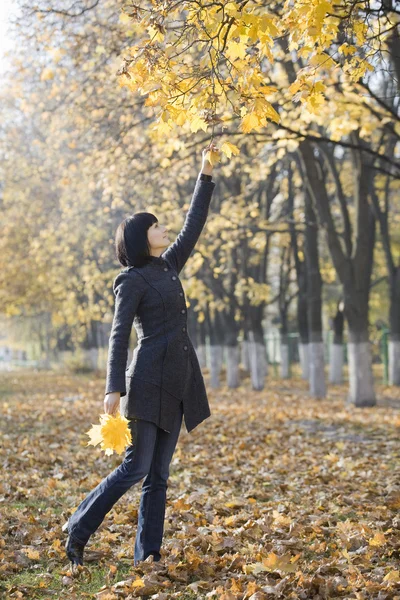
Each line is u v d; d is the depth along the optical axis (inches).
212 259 900.0
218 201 933.8
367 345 661.3
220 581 165.3
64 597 157.1
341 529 207.2
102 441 159.3
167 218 678.5
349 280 657.0
